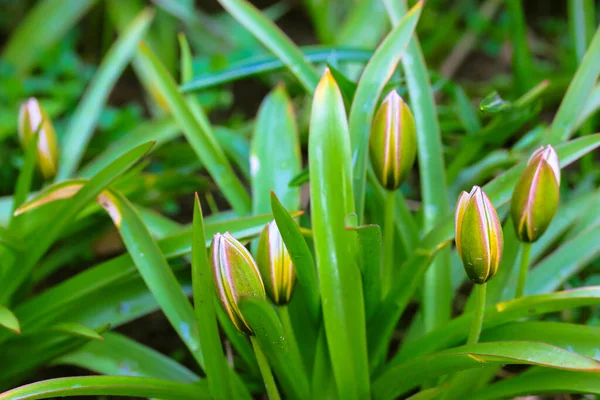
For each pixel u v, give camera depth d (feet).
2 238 1.61
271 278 1.46
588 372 1.50
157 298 1.61
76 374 1.87
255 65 1.87
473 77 3.08
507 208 1.70
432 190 1.70
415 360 1.50
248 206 1.80
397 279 1.55
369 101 1.61
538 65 2.95
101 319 1.73
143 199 2.10
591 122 2.13
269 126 1.86
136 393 1.49
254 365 1.66
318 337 1.56
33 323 1.67
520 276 1.54
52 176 1.77
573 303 1.50
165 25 3.08
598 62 1.68
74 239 1.93
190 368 1.90
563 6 3.64
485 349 1.45
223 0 1.85
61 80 2.91
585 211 1.81
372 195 1.77
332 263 1.49
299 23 3.53
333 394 1.60
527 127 2.44
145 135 2.12
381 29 2.60
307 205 2.11
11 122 2.32
